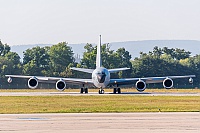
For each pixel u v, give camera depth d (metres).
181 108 123.44
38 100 157.75
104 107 128.12
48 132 78.00
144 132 77.62
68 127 83.88
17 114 110.38
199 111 115.38
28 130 80.31
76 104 139.62
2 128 82.88
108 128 82.38
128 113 110.50
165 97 173.75
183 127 83.25
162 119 95.69
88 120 94.69
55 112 115.06
